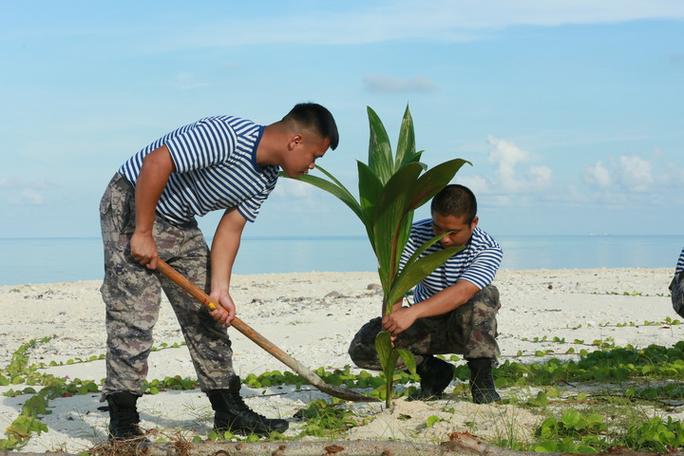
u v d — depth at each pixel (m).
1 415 5.90
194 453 4.23
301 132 4.56
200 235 4.90
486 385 5.59
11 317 14.52
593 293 15.37
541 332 10.23
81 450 4.77
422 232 5.55
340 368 7.91
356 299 15.38
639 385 6.24
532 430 4.79
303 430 5.06
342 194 5.10
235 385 5.09
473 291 5.29
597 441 4.50
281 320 12.37
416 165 4.62
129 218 4.63
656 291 15.64
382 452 4.09
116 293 4.65
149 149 4.65
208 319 4.92
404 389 6.25
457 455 4.04
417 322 5.60
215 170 4.62
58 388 6.72
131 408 4.67
